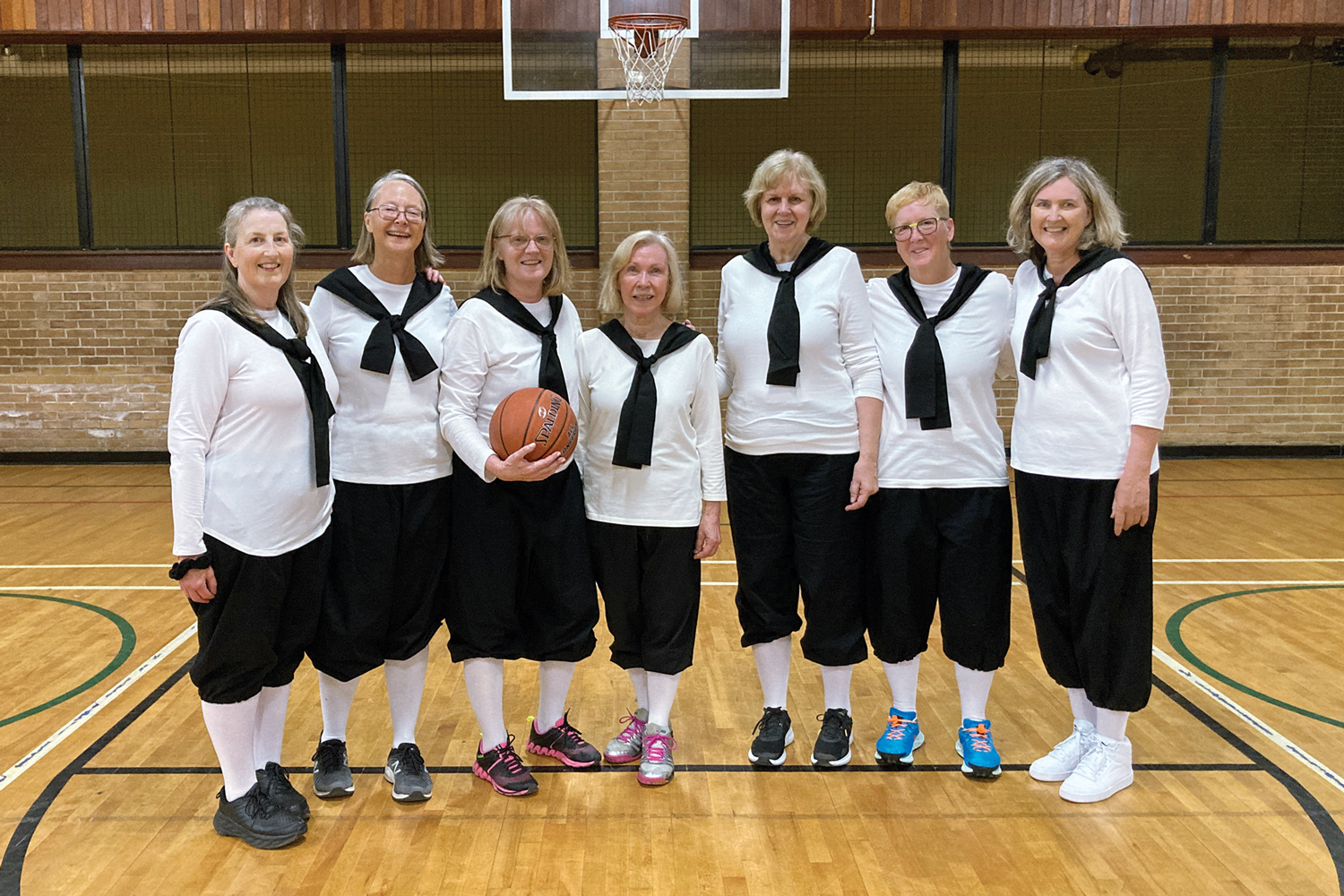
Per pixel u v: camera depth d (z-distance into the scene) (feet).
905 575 9.25
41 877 7.71
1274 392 27.09
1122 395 8.55
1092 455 8.60
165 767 9.63
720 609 15.06
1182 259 26.61
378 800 8.98
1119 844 8.23
